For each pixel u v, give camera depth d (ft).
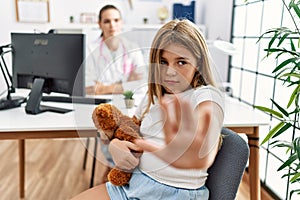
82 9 12.30
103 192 4.22
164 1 12.63
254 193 5.19
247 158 3.67
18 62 6.29
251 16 8.68
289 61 4.01
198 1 12.39
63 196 7.59
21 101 6.35
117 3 12.42
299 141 3.95
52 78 5.98
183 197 3.60
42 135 4.98
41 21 12.11
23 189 7.46
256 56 8.31
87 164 9.37
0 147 10.61
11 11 11.86
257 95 8.22
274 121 6.84
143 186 3.74
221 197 3.71
